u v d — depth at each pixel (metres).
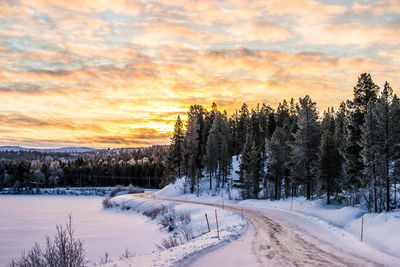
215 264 12.48
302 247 16.11
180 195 74.50
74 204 85.94
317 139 43.16
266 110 117.00
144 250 27.19
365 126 31.52
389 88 29.55
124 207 63.47
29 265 13.59
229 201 58.06
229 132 98.44
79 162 195.00
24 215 58.59
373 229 20.23
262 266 12.21
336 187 38.47
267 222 26.50
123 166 164.75
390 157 28.89
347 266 12.30
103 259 23.50
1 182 159.12
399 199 32.81
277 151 55.31
